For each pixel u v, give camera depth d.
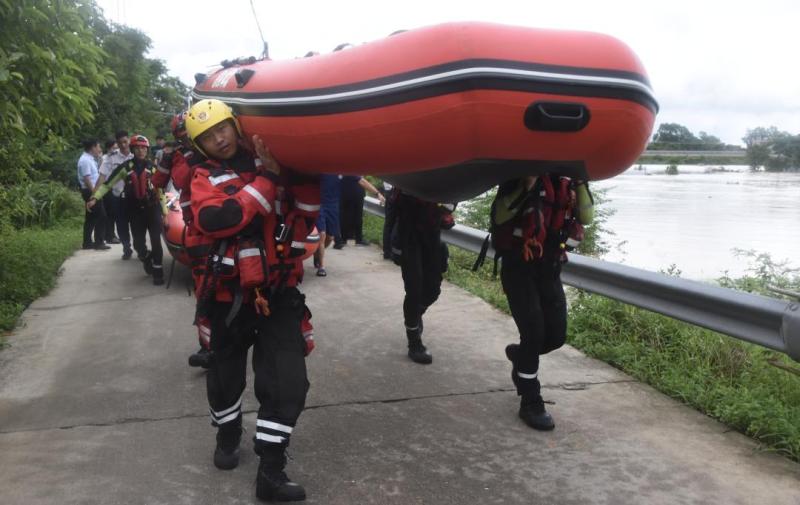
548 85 2.76
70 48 6.39
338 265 9.34
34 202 13.32
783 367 4.12
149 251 8.30
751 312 4.07
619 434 4.09
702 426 4.20
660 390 4.77
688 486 3.49
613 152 3.01
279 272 3.28
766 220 9.87
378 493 3.39
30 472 3.52
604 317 5.99
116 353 5.48
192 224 3.49
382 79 2.89
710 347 5.19
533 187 3.95
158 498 3.29
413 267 5.12
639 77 2.93
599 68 2.83
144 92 31.89
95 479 3.46
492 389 4.81
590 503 3.33
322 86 3.08
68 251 10.42
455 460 3.75
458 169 3.31
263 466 3.24
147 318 6.57
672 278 4.69
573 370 5.19
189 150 3.64
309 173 3.35
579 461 3.75
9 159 8.06
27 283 7.57
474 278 8.44
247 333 3.44
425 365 5.30
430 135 2.85
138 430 4.03
